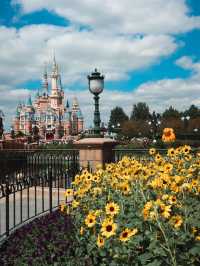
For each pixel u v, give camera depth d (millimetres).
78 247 4730
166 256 3330
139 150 12141
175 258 3248
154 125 71500
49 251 4758
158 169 5883
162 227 3361
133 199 4703
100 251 3875
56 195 10453
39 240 5191
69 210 5434
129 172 5391
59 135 162750
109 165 7023
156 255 3342
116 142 12812
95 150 12250
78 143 12461
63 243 4938
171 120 82500
